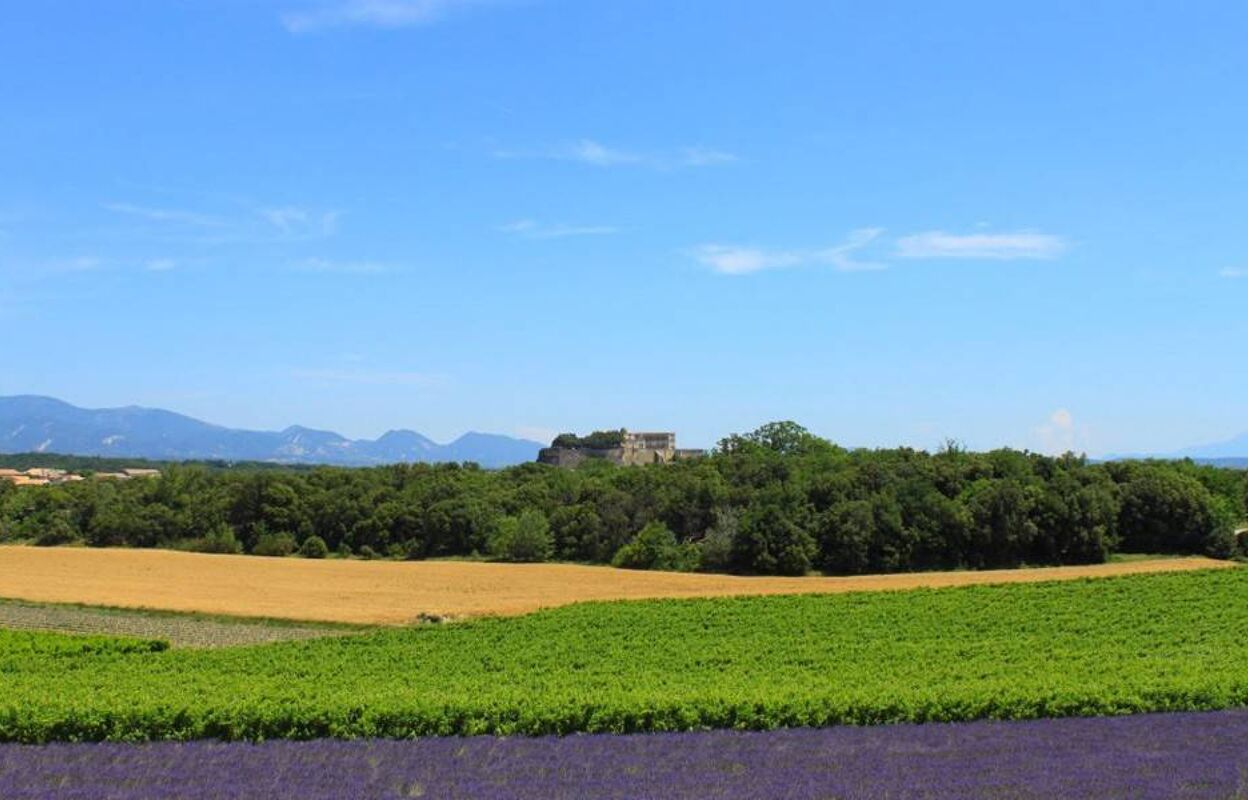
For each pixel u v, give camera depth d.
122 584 68.62
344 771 20.20
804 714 24.89
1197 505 78.38
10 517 102.25
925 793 17.61
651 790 18.09
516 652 41.28
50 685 31.59
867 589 59.47
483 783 18.83
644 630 46.34
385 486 98.62
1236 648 37.84
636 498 87.50
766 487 84.19
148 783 19.28
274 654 41.25
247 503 96.25
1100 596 53.31
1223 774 18.67
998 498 76.44
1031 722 24.55
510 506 94.12
